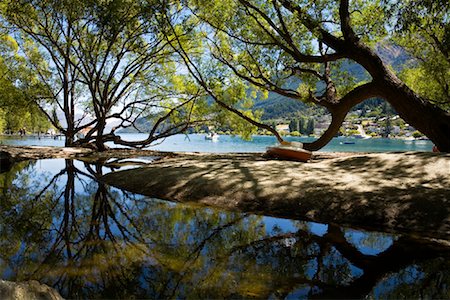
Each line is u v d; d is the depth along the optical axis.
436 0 10.95
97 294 3.97
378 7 16.78
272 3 17.02
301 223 7.38
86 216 7.98
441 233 6.52
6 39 23.91
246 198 8.94
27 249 5.59
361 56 14.96
